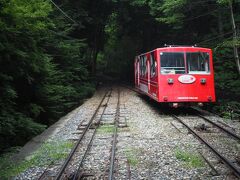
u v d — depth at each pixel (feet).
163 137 37.96
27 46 41.96
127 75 167.22
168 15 76.13
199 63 54.54
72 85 73.87
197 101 53.88
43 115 52.65
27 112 45.57
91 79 112.27
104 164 28.55
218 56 67.05
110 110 62.34
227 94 63.46
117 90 109.60
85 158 30.48
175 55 54.29
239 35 61.98
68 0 87.04
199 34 88.02
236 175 24.38
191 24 87.66
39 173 26.96
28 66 42.47
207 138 36.68
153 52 58.03
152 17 115.75
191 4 75.00
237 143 34.19
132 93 96.32
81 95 78.02
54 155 31.81
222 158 28.02
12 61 39.70
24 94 47.93
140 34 138.82
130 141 36.45
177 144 34.50
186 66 54.08
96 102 76.69
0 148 37.09
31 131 41.11
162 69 53.93
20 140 41.34
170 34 107.24
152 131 41.47
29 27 39.29
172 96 53.62
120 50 172.76
